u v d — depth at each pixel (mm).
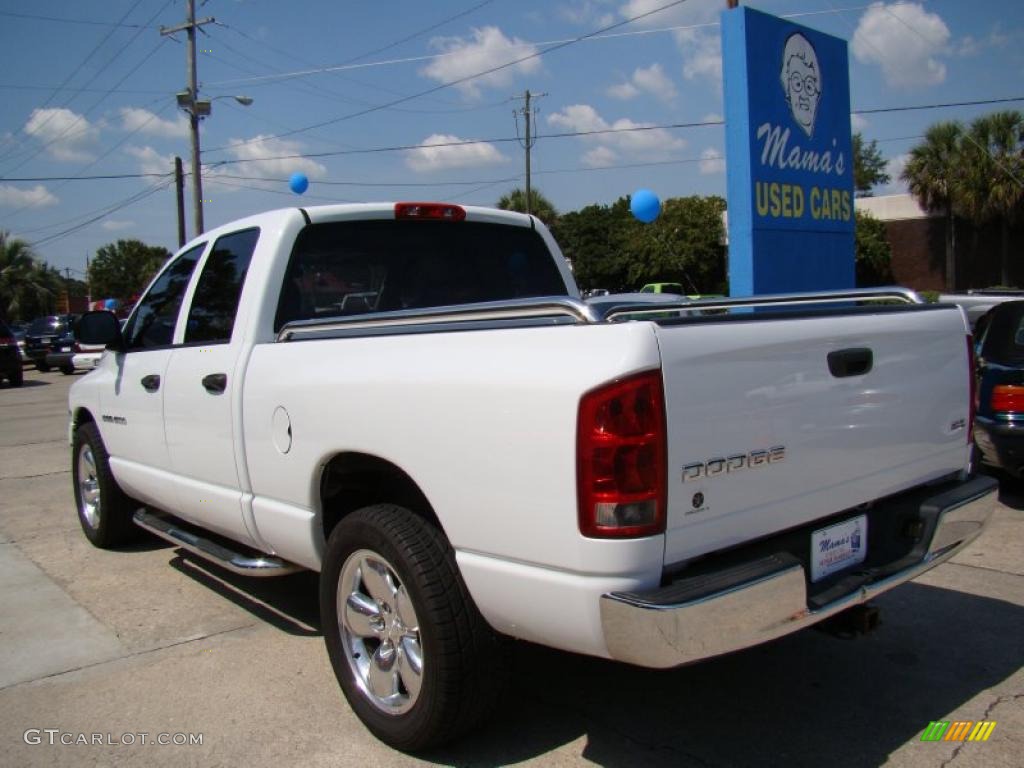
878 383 3158
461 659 2953
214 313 4445
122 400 5227
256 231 4312
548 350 2613
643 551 2465
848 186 10305
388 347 3172
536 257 5148
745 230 9016
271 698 3711
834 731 3322
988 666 3848
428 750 3211
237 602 4938
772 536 2920
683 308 3043
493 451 2709
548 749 3225
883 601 4637
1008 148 33094
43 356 28719
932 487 3559
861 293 3857
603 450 2432
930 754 3141
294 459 3602
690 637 2436
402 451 3045
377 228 4500
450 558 3018
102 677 3963
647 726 3389
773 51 9180
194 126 27156
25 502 7754
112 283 94125
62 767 3197
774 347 2770
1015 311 6465
